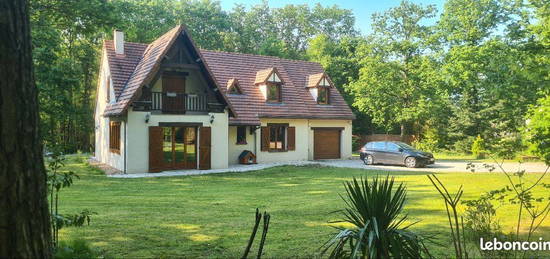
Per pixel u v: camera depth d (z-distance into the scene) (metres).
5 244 3.13
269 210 9.97
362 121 44.78
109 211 9.75
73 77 22.67
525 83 12.36
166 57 19.42
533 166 22.03
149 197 12.33
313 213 9.54
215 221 8.55
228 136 24.09
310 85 29.25
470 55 26.22
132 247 6.41
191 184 15.88
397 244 4.46
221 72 27.02
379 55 37.09
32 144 3.39
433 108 35.53
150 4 39.84
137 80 19.83
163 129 20.56
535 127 7.39
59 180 5.62
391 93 36.91
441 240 6.82
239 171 20.53
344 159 29.59
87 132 37.12
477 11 30.86
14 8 3.37
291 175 18.92
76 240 5.62
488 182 14.95
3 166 3.17
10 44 3.30
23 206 3.25
